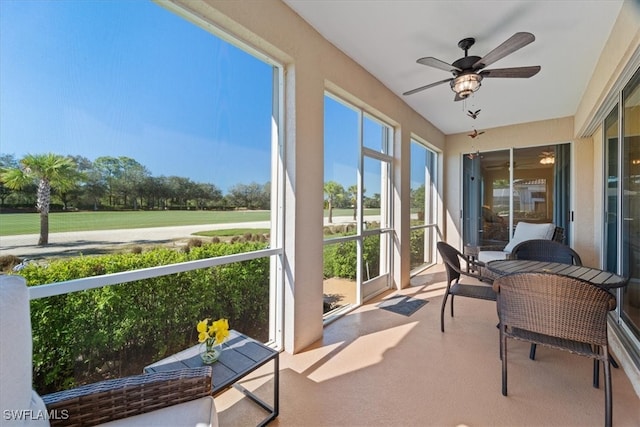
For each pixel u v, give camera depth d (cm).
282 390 183
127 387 104
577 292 157
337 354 229
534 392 179
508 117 475
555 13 219
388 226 403
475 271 472
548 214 493
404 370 205
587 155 450
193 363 148
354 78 296
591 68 303
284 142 231
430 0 207
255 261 224
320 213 256
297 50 226
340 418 159
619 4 207
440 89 365
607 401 149
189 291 181
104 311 143
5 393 76
